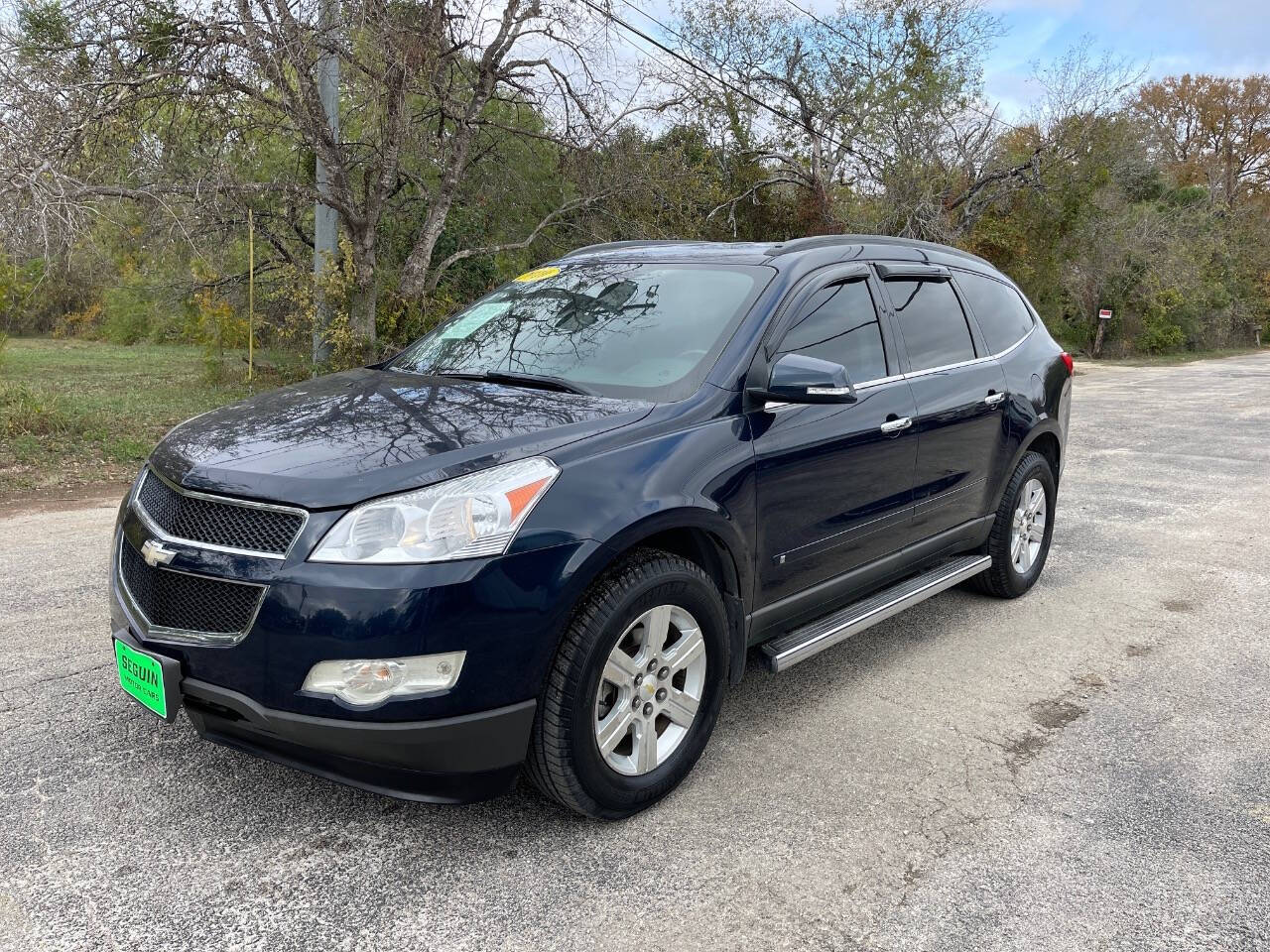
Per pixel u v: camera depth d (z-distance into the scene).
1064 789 3.14
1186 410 15.73
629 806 2.86
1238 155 63.38
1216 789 3.16
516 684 2.54
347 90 13.87
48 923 2.32
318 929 2.34
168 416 11.33
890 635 4.66
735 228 24.72
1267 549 6.38
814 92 25.08
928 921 2.43
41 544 5.79
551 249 18.27
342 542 2.45
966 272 4.94
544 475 2.65
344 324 13.55
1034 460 5.11
